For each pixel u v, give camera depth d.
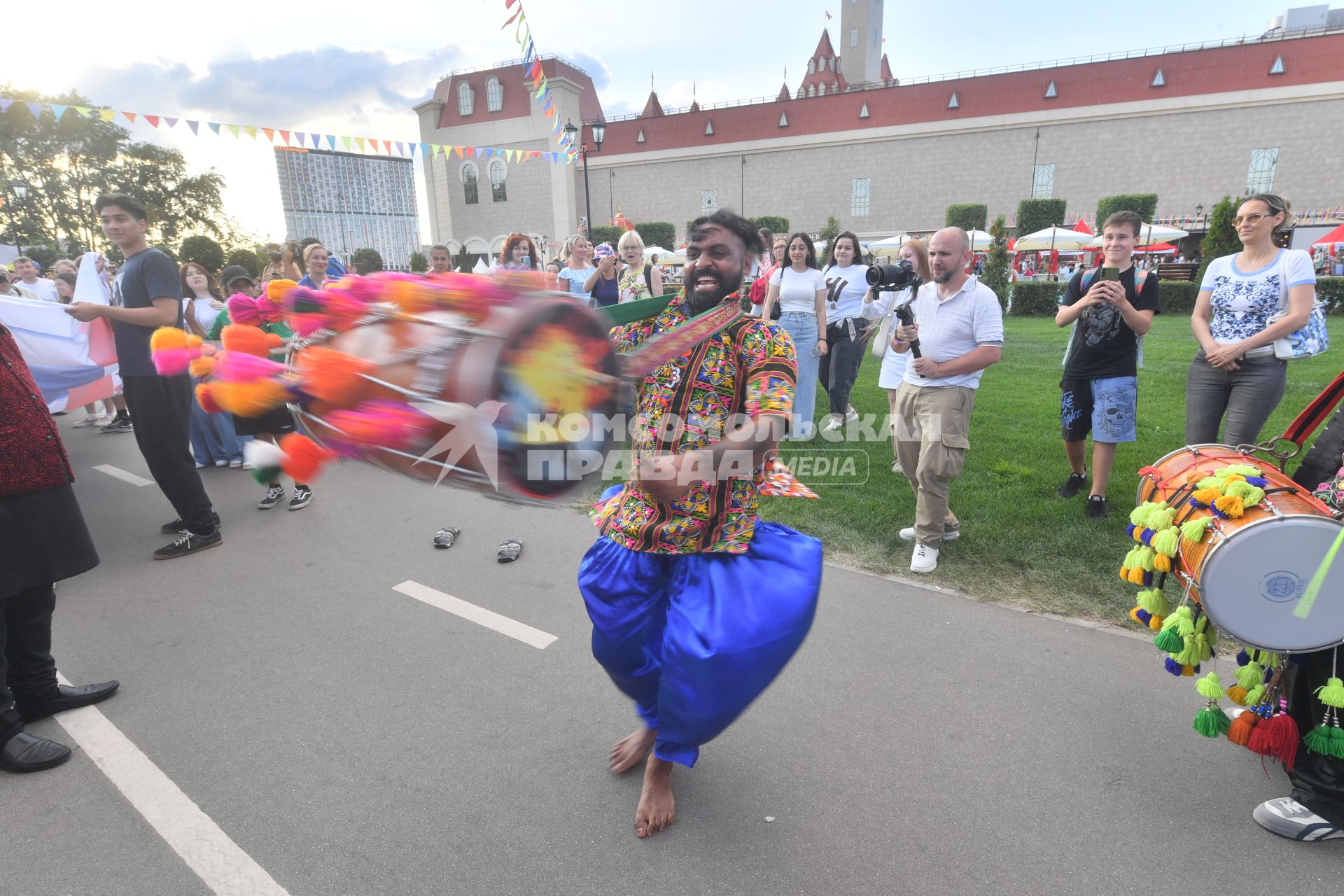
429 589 3.78
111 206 3.82
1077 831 2.07
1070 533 4.07
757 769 2.37
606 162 55.31
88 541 2.75
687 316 1.89
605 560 2.04
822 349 5.83
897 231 49.81
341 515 4.96
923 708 2.65
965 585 3.59
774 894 1.89
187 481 4.29
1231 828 2.06
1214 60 42.62
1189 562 1.94
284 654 3.17
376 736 2.59
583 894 1.91
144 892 1.95
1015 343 12.52
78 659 3.16
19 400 2.50
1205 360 3.74
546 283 1.45
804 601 1.83
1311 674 1.98
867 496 4.84
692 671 1.79
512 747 2.52
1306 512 1.83
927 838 2.06
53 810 2.26
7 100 4.32
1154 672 2.84
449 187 47.59
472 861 2.02
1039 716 2.59
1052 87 45.50
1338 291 15.80
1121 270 3.92
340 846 2.09
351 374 1.27
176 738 2.60
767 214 52.50
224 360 1.38
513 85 43.91
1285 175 41.66
